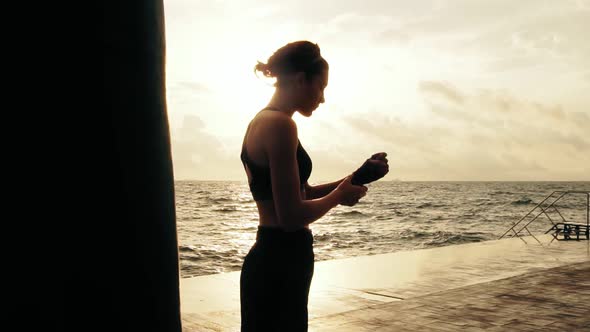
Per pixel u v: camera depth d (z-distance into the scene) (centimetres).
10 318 87
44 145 88
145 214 100
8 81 86
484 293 519
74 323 92
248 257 166
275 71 162
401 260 759
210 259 1861
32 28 88
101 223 93
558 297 500
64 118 90
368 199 8394
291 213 150
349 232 3097
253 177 162
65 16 90
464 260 765
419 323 413
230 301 504
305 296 164
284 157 150
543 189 15675
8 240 86
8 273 87
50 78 89
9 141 86
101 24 94
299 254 160
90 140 92
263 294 159
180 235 2739
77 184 91
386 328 400
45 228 89
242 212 4962
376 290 562
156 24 104
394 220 4106
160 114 105
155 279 102
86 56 92
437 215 4656
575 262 759
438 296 507
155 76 103
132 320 98
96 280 93
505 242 985
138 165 99
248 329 163
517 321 418
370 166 158
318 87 164
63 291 90
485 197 9169
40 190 88
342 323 414
